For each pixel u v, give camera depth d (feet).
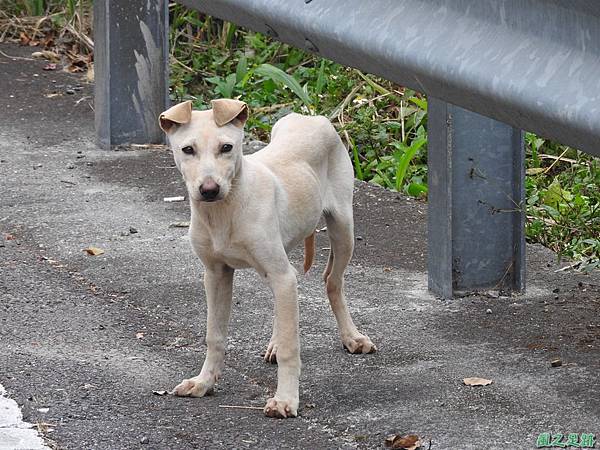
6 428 15.89
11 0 44.60
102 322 20.40
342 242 18.97
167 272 22.97
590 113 10.40
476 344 19.40
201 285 22.29
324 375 18.11
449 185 21.12
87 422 16.19
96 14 31.01
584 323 20.35
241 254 16.63
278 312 16.63
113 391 17.37
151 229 25.58
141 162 30.50
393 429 16.01
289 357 16.60
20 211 26.76
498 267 22.03
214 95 37.01
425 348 19.24
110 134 31.50
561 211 26.73
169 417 16.42
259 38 40.47
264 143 32.35
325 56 14.83
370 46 13.37
